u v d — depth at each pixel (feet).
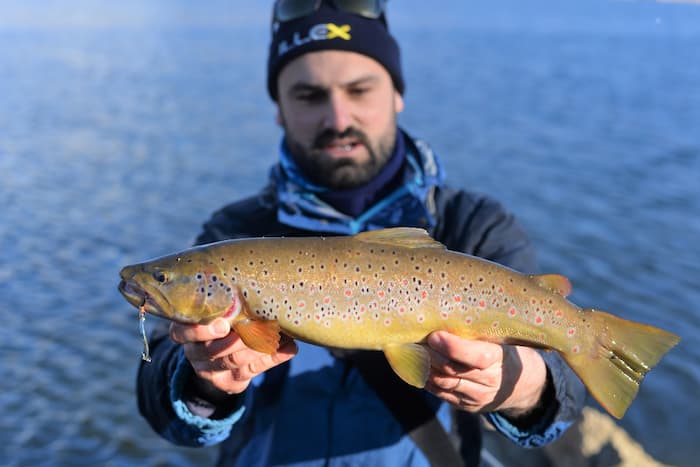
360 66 2.43
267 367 1.88
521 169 9.91
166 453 4.55
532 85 17.39
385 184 2.49
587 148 11.12
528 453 3.99
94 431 4.70
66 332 5.79
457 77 18.54
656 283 6.48
